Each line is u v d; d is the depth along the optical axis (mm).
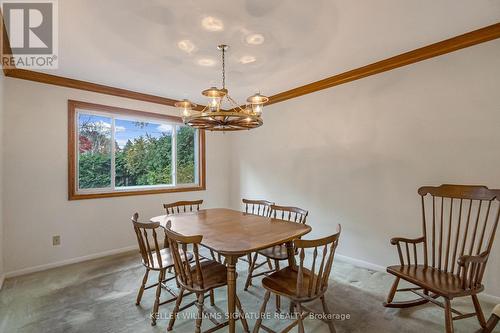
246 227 2248
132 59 2568
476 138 2238
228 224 2354
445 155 2402
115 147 3555
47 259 2939
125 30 2037
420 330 1833
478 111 2225
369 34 2162
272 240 1888
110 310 2098
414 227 2598
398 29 2096
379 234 2850
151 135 3926
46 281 2607
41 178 2920
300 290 1583
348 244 3111
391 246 2758
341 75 3043
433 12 1874
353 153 3064
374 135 2881
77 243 3143
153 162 3949
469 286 1688
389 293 2146
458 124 2328
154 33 2088
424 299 2043
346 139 3127
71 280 2631
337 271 2832
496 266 2154
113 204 3432
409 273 1955
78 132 3234
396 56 2584
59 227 3025
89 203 3244
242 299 2277
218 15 1852
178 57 2531
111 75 2994
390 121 2754
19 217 2779
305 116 3561
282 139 3875
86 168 3299
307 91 3445
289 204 3781
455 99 2340
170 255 2373
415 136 2582
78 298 2281
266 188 4137
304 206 3592
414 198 2596
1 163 2625
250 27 2018
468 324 1891
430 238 2492
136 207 3641
